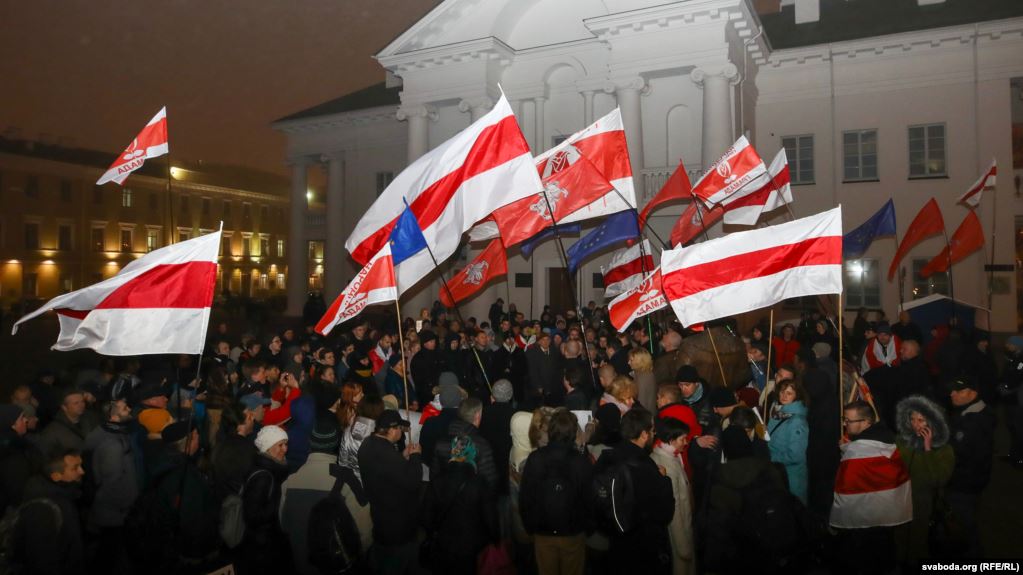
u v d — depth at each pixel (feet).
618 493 16.03
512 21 82.79
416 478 17.62
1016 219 77.46
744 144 36.37
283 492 17.97
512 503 20.25
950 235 74.38
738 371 29.68
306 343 44.04
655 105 75.25
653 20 70.18
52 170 180.14
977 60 73.26
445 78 81.97
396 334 39.96
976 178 73.41
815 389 22.27
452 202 26.45
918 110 75.77
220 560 18.28
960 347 36.63
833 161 78.89
